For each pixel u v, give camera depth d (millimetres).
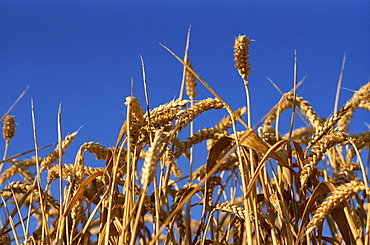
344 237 1337
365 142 1318
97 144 1416
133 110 1195
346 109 1335
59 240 1302
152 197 1458
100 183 1557
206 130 1378
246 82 1322
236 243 1497
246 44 1329
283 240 1333
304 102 1609
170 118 1241
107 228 1220
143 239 1515
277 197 1344
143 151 1656
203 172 1550
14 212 1479
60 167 1307
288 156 1405
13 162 1697
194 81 1730
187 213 1487
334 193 1201
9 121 1712
